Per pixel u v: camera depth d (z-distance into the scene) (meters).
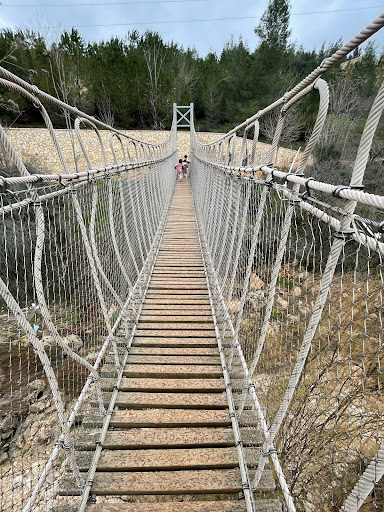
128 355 2.10
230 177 2.52
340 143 10.01
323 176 7.76
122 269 2.23
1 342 2.56
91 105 14.79
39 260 1.05
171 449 1.45
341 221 0.74
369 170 7.36
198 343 2.23
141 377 1.91
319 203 0.85
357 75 13.37
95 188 1.65
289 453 1.71
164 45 20.92
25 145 10.54
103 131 11.91
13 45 5.72
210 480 1.32
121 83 16.39
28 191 1.00
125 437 1.49
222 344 2.15
